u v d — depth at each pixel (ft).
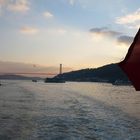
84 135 65.26
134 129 73.05
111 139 61.00
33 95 232.94
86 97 219.82
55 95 240.53
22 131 68.74
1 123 80.33
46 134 65.77
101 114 106.83
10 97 204.54
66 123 82.94
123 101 180.04
